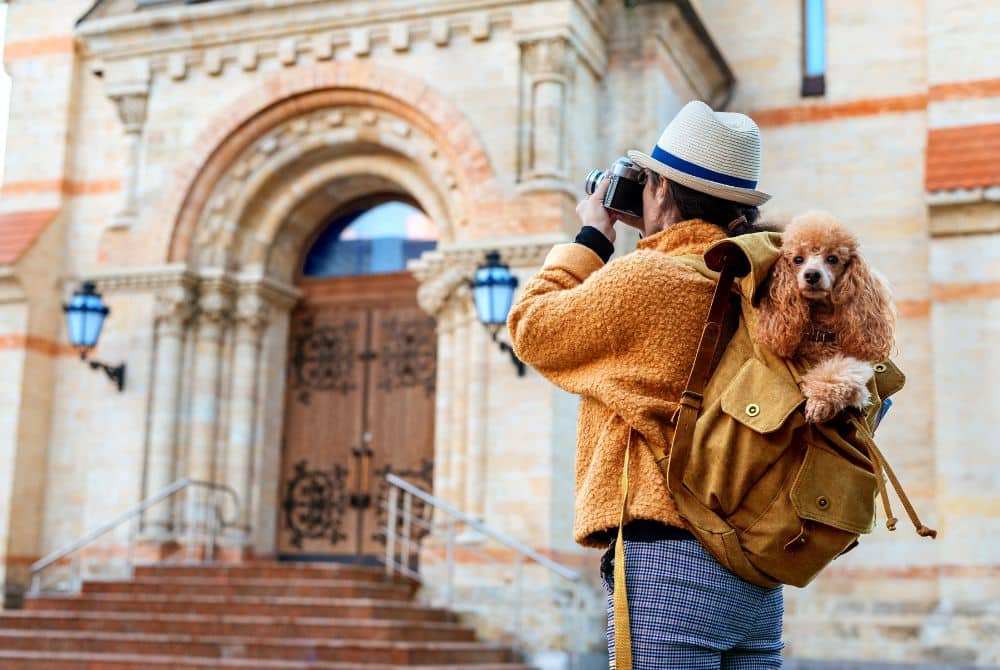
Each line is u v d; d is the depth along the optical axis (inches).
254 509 604.4
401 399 614.2
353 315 632.4
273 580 516.1
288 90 588.1
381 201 636.1
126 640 469.1
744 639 99.4
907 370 577.3
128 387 597.3
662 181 110.0
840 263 94.1
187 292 598.2
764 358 96.3
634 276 100.0
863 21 617.6
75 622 495.8
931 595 551.2
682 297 99.6
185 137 605.9
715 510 94.5
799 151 618.2
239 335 611.2
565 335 102.5
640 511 96.3
